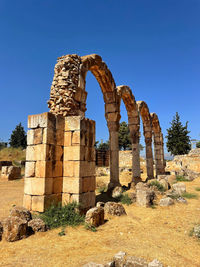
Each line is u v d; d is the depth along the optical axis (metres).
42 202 7.34
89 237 5.84
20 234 5.61
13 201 10.73
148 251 4.88
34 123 8.07
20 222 5.72
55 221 6.77
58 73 9.69
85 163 8.38
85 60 11.06
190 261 4.50
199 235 6.00
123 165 36.06
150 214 8.72
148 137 22.16
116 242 5.52
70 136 8.32
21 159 32.78
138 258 4.10
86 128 8.68
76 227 6.61
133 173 17.52
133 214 8.73
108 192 13.30
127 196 11.55
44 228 6.20
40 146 7.77
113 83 14.86
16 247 5.09
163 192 12.67
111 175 14.16
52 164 7.81
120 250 4.92
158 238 5.92
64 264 4.21
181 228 6.90
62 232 6.08
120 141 55.78
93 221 6.77
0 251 4.89
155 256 4.59
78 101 9.70
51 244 5.29
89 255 4.62
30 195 7.67
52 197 7.68
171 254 4.80
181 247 5.30
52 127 7.99
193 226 7.03
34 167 7.78
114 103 14.80
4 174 19.56
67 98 9.09
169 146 45.88
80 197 7.81
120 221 7.58
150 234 6.27
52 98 9.49
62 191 8.12
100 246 5.20
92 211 6.91
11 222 5.66
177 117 46.09
